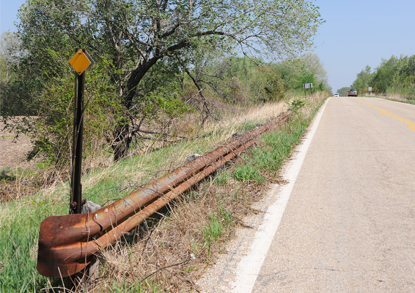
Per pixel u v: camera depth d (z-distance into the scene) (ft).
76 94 8.80
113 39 43.11
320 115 67.26
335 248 11.37
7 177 35.35
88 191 18.06
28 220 14.62
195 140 32.58
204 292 8.98
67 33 42.06
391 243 11.62
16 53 47.98
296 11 37.78
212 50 41.42
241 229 13.14
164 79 49.62
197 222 12.34
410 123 48.91
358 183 19.42
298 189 18.44
